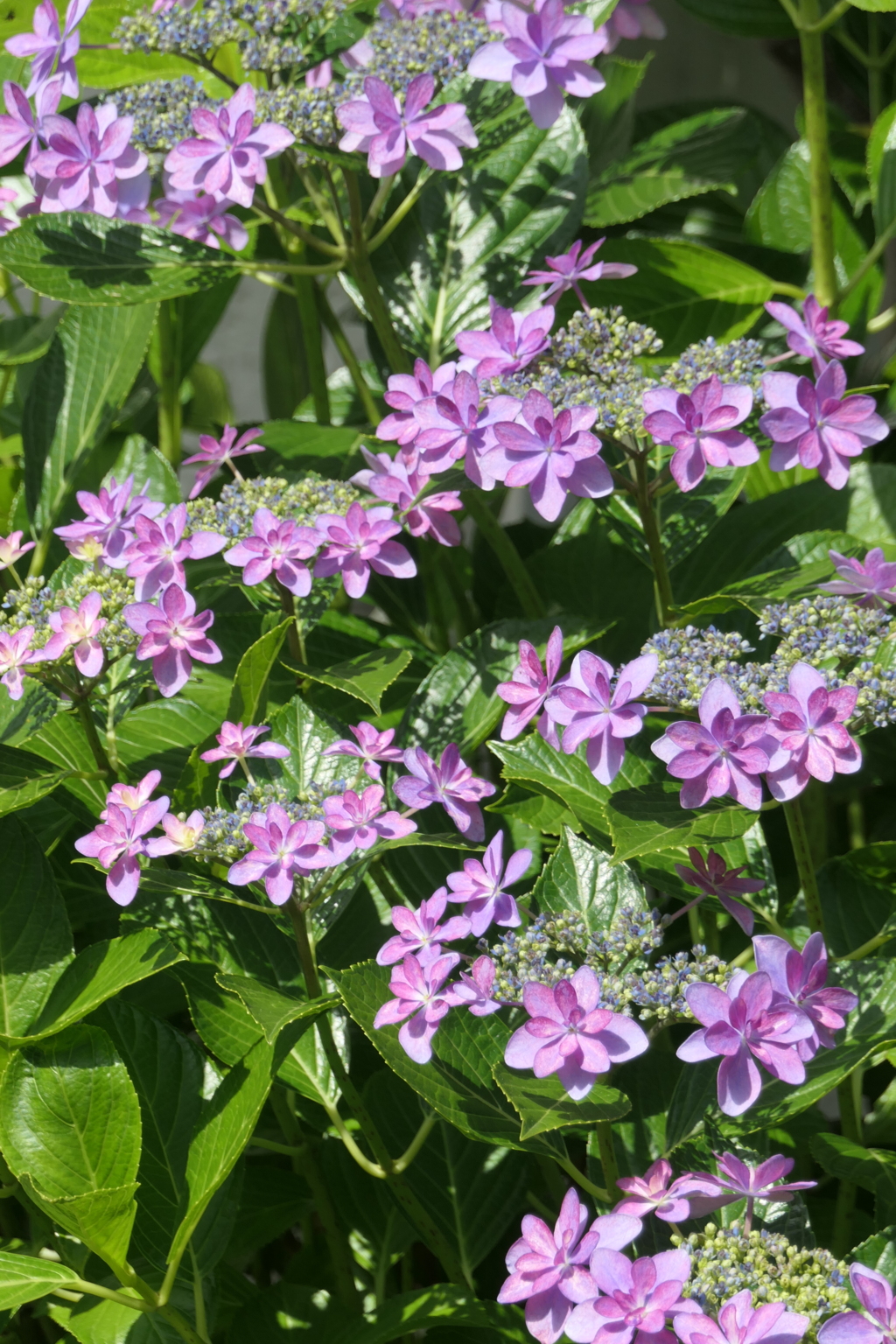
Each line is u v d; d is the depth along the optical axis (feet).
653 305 6.16
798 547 5.82
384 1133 5.80
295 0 5.79
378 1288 5.76
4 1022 5.51
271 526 5.49
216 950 5.61
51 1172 5.34
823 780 5.14
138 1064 5.55
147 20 5.78
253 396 14.87
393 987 5.27
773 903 5.65
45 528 6.12
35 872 5.58
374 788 5.32
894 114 6.14
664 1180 5.21
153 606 5.42
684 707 5.30
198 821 5.33
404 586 6.59
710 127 6.54
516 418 5.41
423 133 5.64
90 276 5.90
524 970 5.27
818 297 6.18
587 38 5.64
